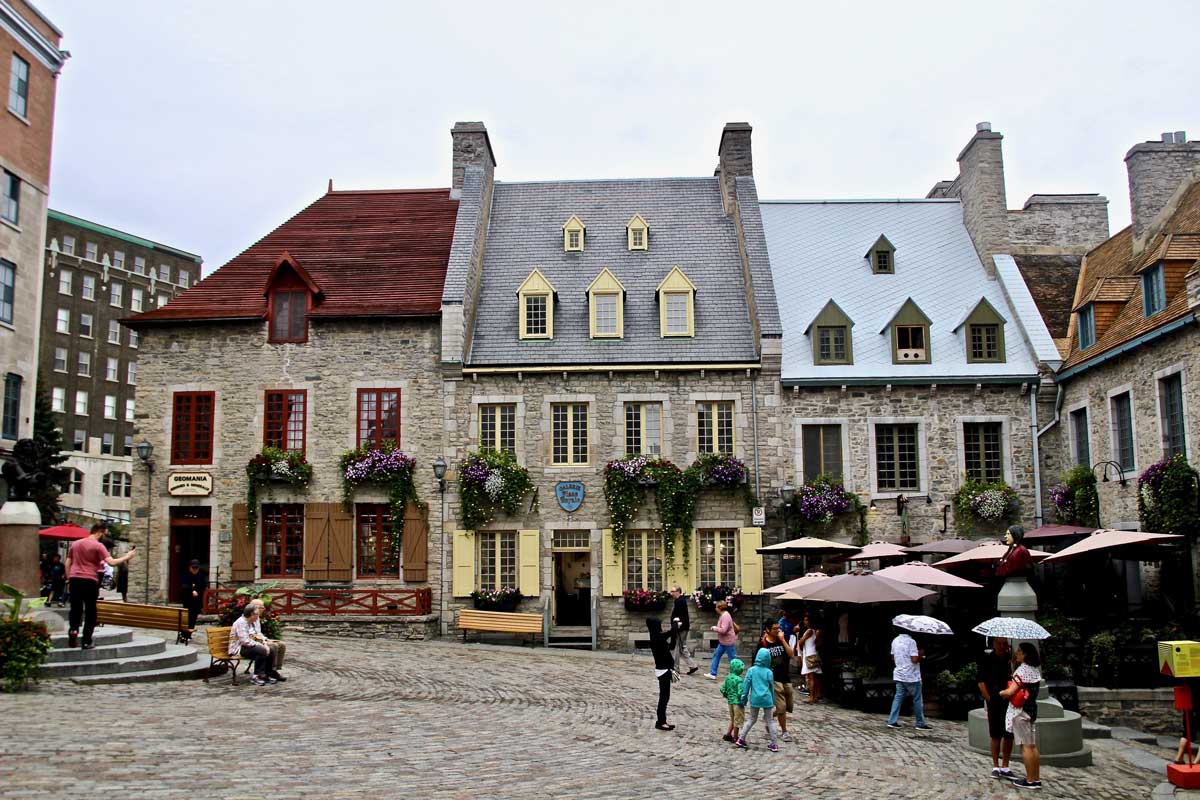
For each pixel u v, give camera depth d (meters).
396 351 23.16
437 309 23.14
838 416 22.70
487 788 8.83
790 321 24.22
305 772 8.84
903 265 25.81
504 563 22.62
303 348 23.28
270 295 23.47
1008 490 22.12
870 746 12.55
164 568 22.78
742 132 26.86
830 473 22.67
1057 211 26.44
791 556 21.53
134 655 13.95
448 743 10.67
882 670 16.09
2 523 14.35
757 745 12.02
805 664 16.56
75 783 7.86
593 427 22.66
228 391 23.27
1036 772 10.83
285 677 14.50
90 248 60.84
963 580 16.83
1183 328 17.80
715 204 27.22
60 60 25.16
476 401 22.83
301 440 23.08
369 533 22.88
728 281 24.77
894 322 23.23
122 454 61.38
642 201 27.38
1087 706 15.96
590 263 25.33
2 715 10.38
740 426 22.59
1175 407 18.42
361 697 13.32
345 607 21.84
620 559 22.14
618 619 22.08
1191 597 17.64
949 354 23.41
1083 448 22.11
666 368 22.64
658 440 22.77
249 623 14.16
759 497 22.33
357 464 22.38
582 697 14.58
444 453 22.70
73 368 59.00
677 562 22.16
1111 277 21.67
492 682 15.45
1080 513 20.97
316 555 22.55
